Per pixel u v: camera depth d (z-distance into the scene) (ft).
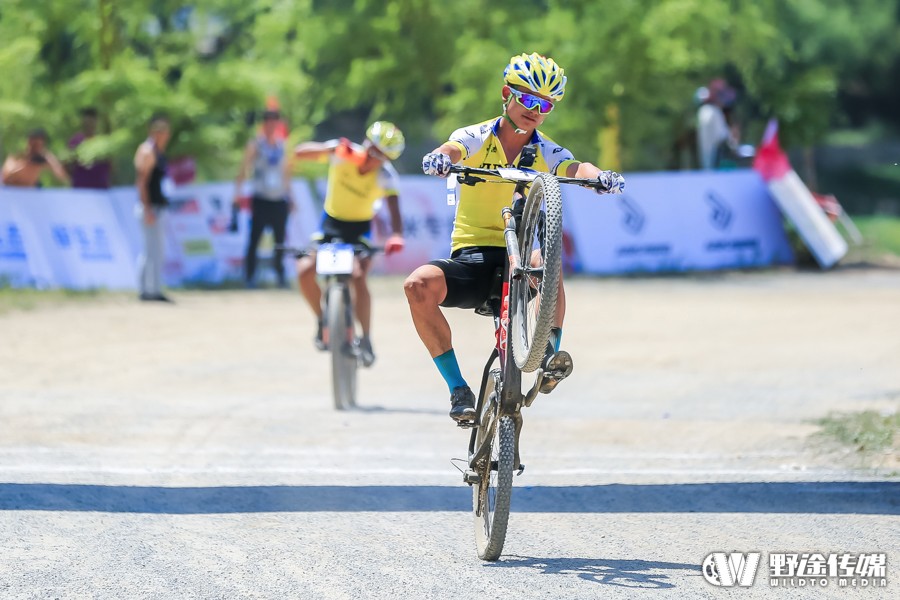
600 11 231.30
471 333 147.95
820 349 131.03
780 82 257.14
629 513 63.52
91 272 178.40
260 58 229.66
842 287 187.93
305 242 191.72
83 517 60.44
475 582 51.26
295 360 126.41
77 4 220.43
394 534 59.16
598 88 227.40
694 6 229.66
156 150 165.78
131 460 75.46
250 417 93.81
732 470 74.23
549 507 64.95
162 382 111.45
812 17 394.93
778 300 172.65
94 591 49.21
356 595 49.29
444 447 82.94
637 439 86.07
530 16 250.98
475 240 56.95
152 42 225.97
